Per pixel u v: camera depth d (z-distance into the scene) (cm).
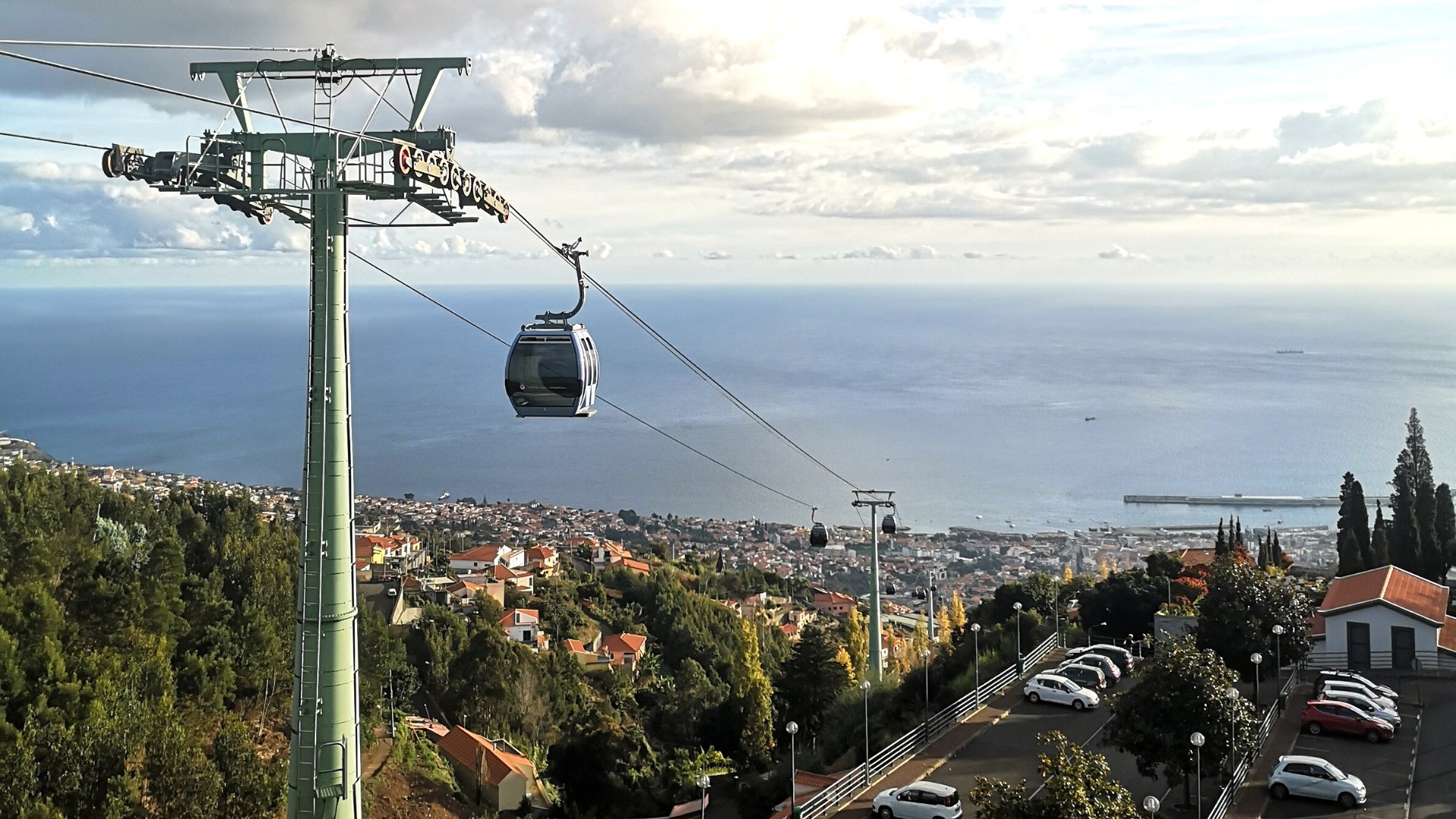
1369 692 3684
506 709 6706
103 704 3067
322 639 1727
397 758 4828
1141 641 5112
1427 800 2906
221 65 1789
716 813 3859
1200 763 2808
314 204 1773
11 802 2573
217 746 3108
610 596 11831
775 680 6562
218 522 7744
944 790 2856
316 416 1745
